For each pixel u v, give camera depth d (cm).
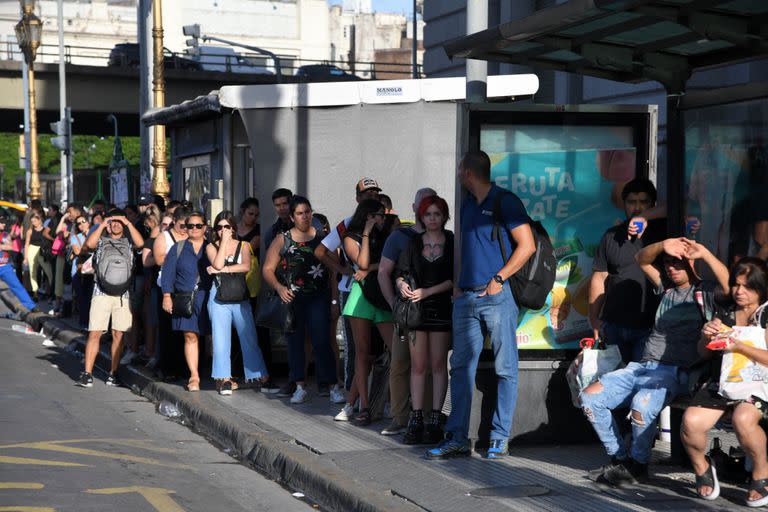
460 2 2969
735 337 911
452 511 907
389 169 1809
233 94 1773
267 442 1232
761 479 919
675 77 1100
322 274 1509
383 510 914
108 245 1859
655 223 1123
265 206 1792
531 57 1179
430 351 1227
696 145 1080
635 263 1098
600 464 1092
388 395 1346
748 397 905
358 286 1338
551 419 1184
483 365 1155
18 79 7038
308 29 15812
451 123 1812
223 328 1611
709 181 1067
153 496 1035
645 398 984
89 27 16200
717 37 962
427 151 1808
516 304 1120
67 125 4381
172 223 1773
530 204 1187
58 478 1089
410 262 1206
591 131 1194
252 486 1123
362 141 1803
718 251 1060
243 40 15388
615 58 1105
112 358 1884
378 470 1073
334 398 1523
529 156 1184
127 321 1867
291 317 1491
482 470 1068
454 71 3062
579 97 2444
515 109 1171
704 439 936
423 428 1227
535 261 1094
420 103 1803
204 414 1461
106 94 7188
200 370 1884
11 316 3262
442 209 1197
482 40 1074
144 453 1270
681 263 993
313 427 1334
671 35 1055
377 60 18175
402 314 1197
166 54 7344
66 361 2206
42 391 1769
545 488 987
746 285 933
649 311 1095
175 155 2236
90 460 1198
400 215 1812
